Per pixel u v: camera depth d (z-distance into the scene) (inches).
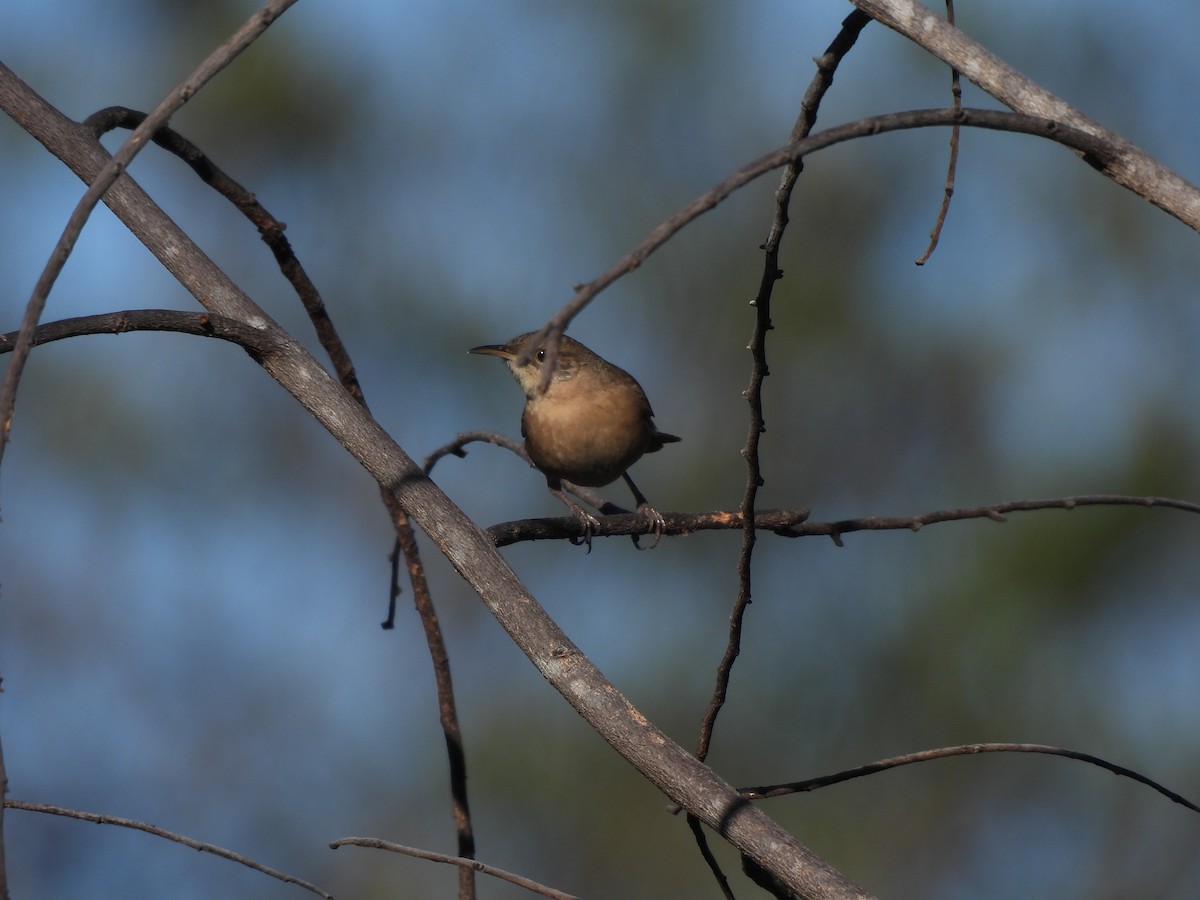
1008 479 528.1
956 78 152.6
